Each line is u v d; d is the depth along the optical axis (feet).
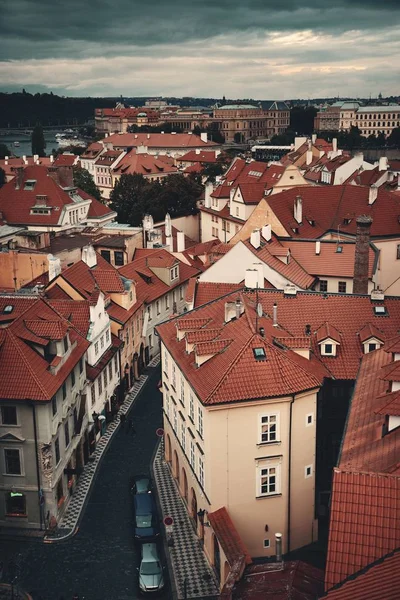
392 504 108.06
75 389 220.64
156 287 348.18
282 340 190.80
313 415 182.80
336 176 521.24
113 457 241.76
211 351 187.52
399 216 339.98
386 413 133.80
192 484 198.29
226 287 263.08
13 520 197.98
